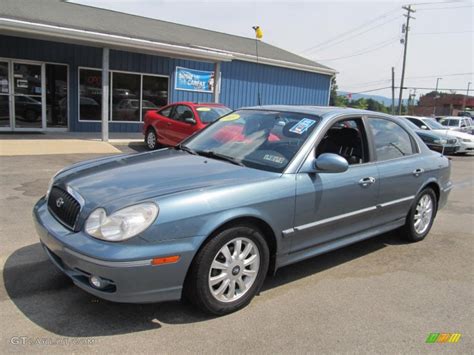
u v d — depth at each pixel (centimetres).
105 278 269
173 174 334
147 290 277
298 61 2061
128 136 1423
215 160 377
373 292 372
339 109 428
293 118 405
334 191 375
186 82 1677
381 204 435
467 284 402
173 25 2012
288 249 353
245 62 1833
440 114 8206
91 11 1723
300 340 290
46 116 1402
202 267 295
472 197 843
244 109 464
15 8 1283
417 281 403
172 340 280
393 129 475
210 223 293
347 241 411
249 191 318
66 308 312
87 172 351
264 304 338
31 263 383
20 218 509
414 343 296
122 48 1272
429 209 523
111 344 272
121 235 270
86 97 1466
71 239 283
